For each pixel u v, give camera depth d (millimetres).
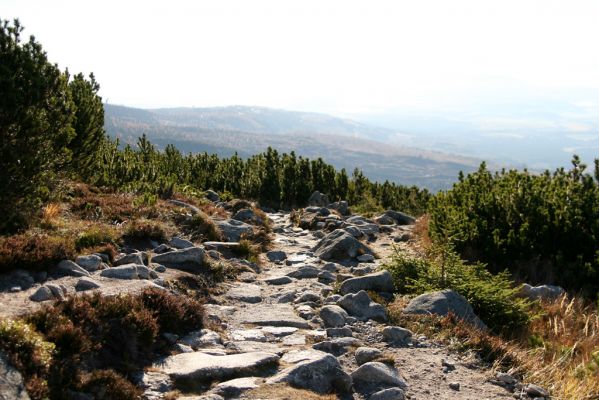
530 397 5367
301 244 9953
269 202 16141
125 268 6477
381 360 5578
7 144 6574
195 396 4883
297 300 6984
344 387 5203
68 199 8930
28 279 5922
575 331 6910
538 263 8492
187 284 6863
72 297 5328
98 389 4695
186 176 16672
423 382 5414
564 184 9398
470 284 7078
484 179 10523
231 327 6121
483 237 8859
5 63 6637
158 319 5613
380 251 9711
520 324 6859
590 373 5906
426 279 7262
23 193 6805
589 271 8094
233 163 17469
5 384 4332
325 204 15758
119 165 11383
